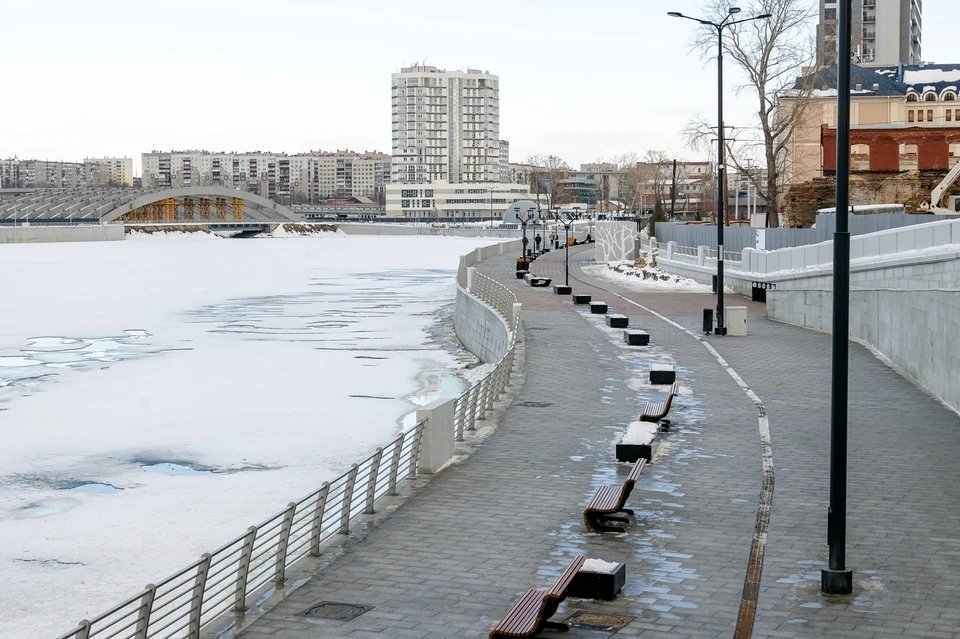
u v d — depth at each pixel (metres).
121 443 31.67
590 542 16.02
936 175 88.19
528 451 22.56
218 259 152.62
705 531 16.42
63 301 83.38
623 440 21.50
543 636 12.13
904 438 22.97
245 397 39.75
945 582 13.81
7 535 22.00
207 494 25.39
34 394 41.00
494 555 15.48
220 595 16.34
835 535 13.48
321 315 71.06
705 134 75.31
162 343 57.06
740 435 23.66
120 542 21.44
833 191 87.62
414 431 21.69
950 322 26.69
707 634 12.16
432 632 12.49
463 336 56.44
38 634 16.39
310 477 27.03
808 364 34.19
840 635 12.03
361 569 14.89
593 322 47.62
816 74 73.44
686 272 74.56
